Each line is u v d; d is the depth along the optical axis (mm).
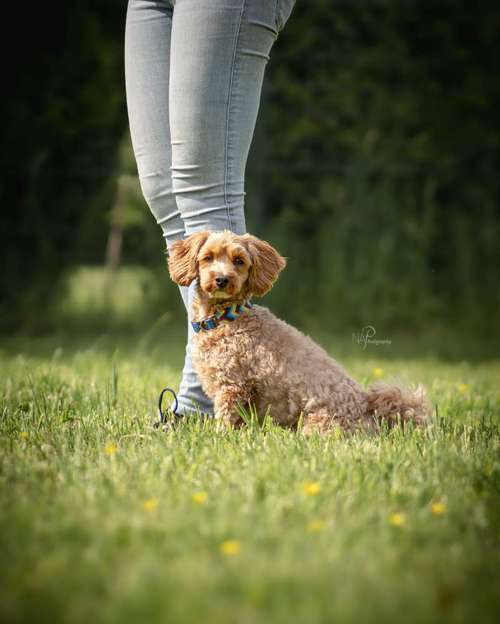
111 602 2434
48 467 3799
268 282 5316
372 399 4984
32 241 12875
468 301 13148
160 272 12789
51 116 12797
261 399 5000
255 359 4898
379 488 3576
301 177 13461
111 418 5055
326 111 13477
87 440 4531
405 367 9320
